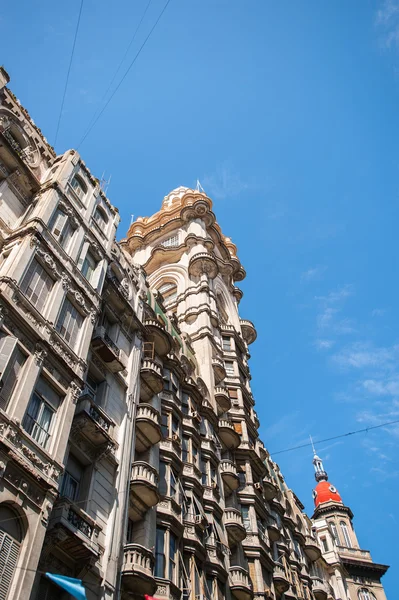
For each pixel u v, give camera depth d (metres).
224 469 36.56
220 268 62.75
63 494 20.22
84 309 23.67
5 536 15.08
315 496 86.62
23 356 18.72
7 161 24.80
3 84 26.77
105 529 20.98
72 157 28.81
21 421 17.16
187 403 35.62
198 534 29.09
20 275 20.33
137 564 21.22
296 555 47.06
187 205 64.44
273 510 45.31
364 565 71.88
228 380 48.16
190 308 51.16
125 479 23.41
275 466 57.03
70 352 21.25
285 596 38.69
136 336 31.19
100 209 30.03
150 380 30.55
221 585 28.56
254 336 60.22
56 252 23.44
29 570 15.05
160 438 28.17
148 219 70.88
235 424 44.09
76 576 18.34
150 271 60.44
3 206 23.64
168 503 27.12
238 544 34.16
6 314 18.72
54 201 24.94
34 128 28.70
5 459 15.95
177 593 23.86
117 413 25.69
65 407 19.62
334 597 55.19
